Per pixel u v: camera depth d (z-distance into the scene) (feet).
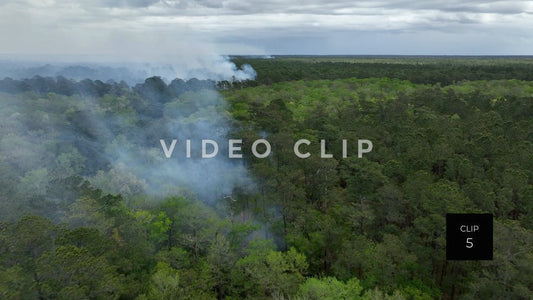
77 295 109.70
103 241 140.36
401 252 152.97
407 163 225.97
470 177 213.46
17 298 104.01
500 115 353.31
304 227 193.06
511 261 138.41
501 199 178.91
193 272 155.74
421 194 178.19
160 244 187.73
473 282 151.84
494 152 244.01
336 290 141.69
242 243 184.24
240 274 163.84
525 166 221.46
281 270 157.89
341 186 253.85
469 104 415.23
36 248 128.98
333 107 424.46
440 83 643.86
